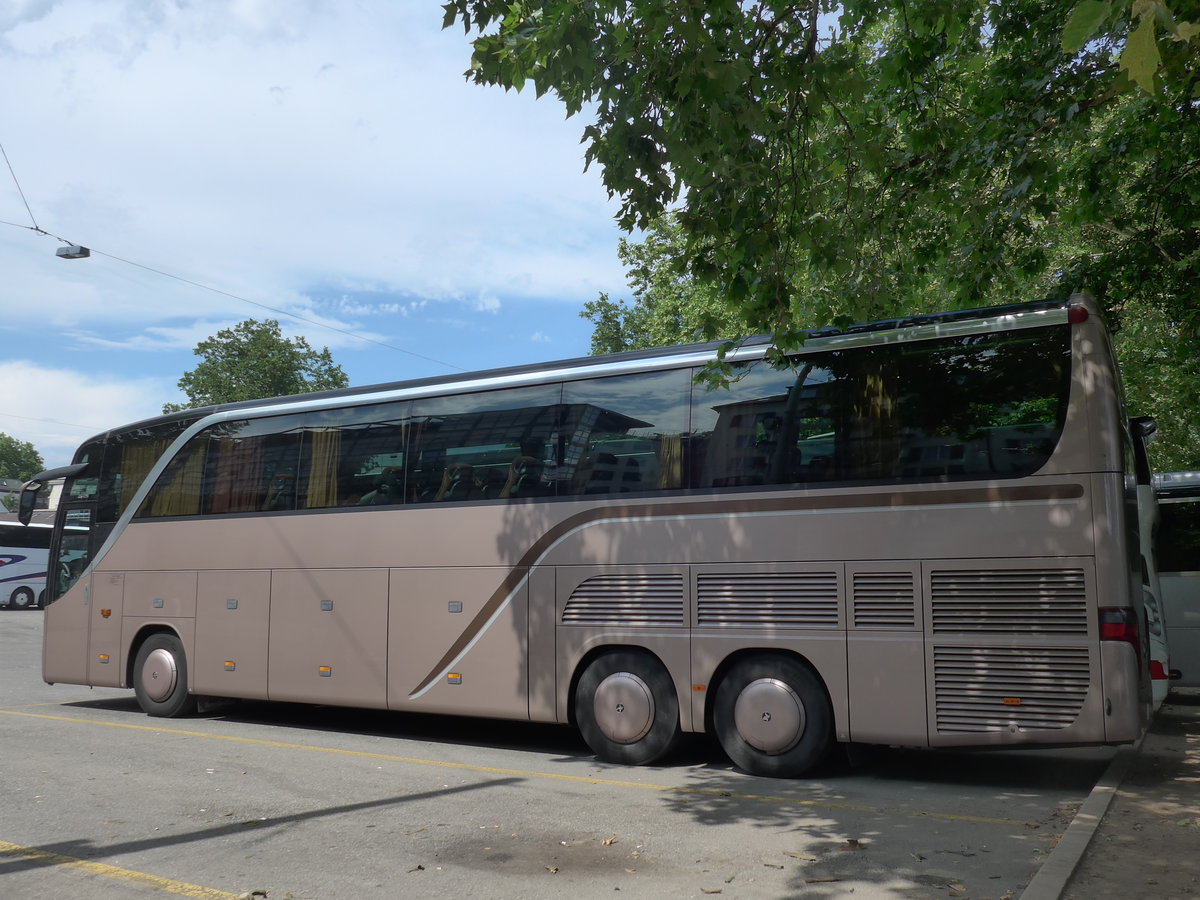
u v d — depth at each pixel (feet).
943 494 26.61
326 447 37.86
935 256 38.68
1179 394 58.18
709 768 29.86
